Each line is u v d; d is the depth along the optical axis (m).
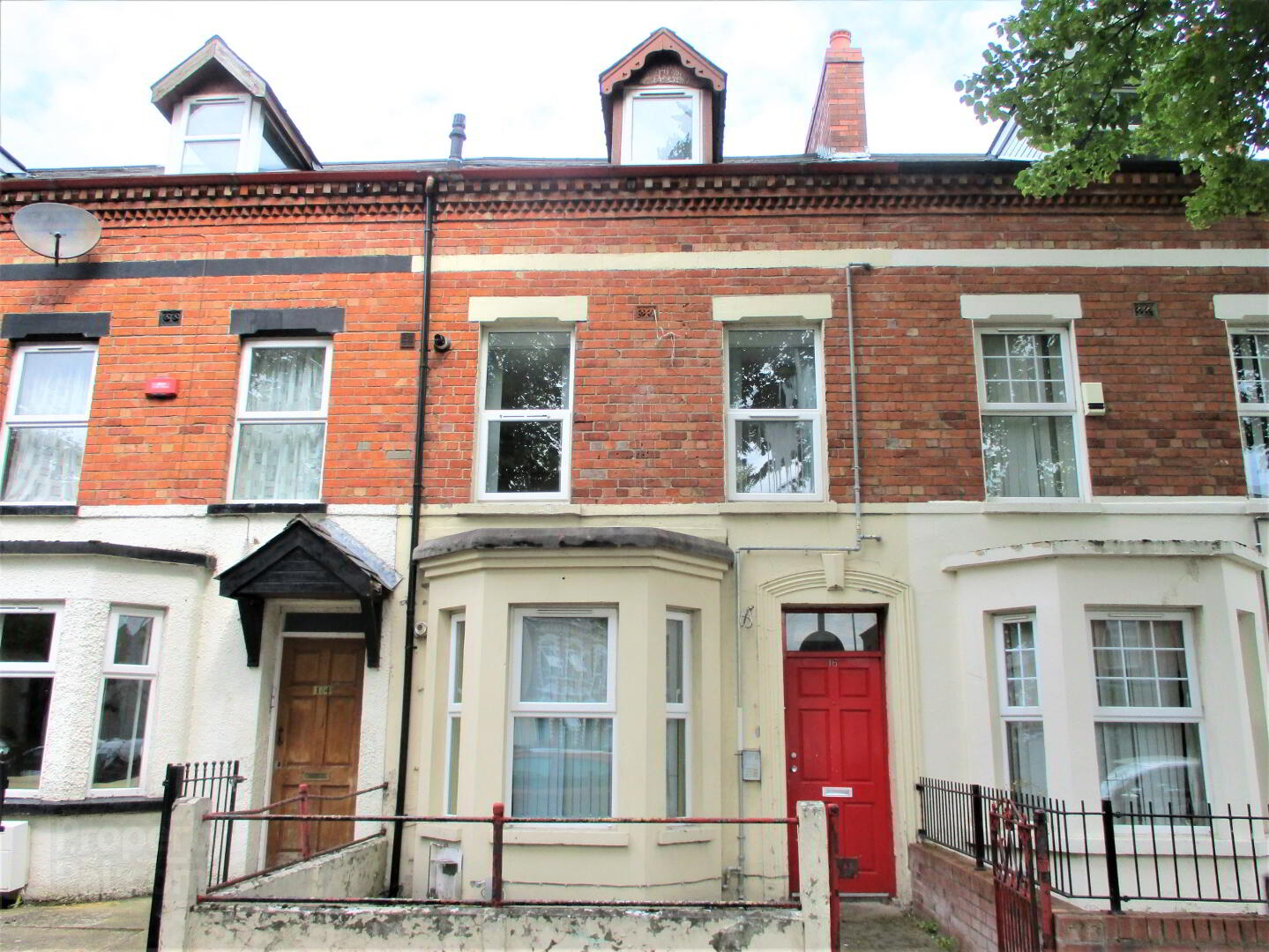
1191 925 5.41
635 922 5.45
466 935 5.45
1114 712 7.14
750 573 8.30
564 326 9.07
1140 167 8.89
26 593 8.02
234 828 7.98
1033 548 7.43
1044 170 7.73
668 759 7.57
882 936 7.00
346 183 9.25
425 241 9.16
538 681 7.53
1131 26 7.16
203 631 8.46
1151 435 8.55
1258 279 8.87
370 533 8.56
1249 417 8.80
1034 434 8.79
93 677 7.93
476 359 8.93
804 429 8.86
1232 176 7.33
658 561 7.50
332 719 8.48
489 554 7.54
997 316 8.80
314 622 8.56
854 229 9.05
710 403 8.71
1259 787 7.11
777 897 7.65
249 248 9.30
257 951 5.46
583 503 8.53
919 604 8.23
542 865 7.00
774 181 9.03
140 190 9.34
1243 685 7.15
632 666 7.28
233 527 8.65
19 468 9.18
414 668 8.16
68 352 9.36
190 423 8.95
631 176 9.07
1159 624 7.40
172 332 9.16
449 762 7.73
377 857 7.66
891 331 8.81
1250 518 8.34
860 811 8.11
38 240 9.12
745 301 8.90
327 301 9.13
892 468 8.51
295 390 9.17
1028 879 5.15
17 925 6.84
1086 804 6.87
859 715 8.30
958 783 7.47
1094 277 8.88
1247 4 6.61
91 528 8.73
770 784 7.87
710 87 10.08
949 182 8.98
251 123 9.97
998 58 7.49
